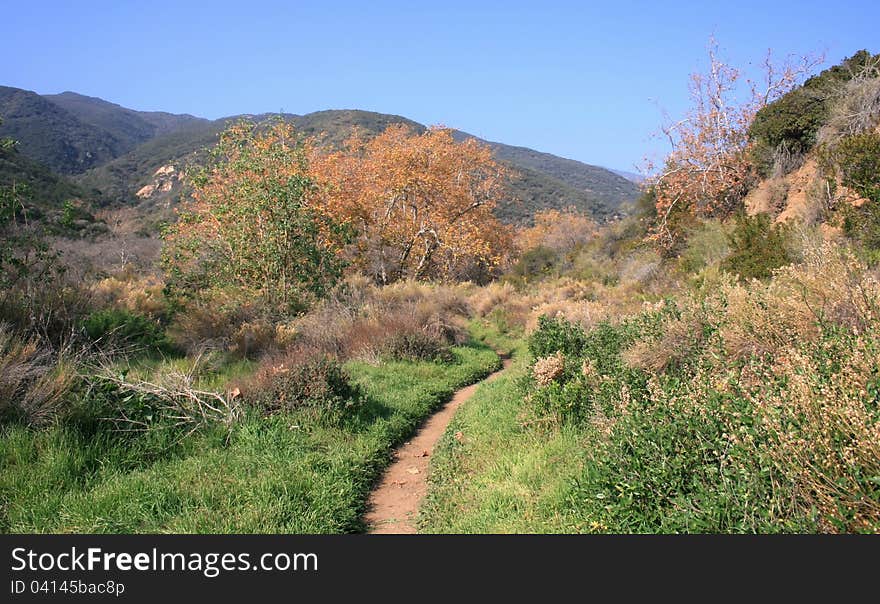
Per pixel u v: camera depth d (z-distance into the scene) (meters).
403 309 16.66
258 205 15.37
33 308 9.72
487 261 37.81
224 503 5.46
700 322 7.71
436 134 34.69
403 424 8.90
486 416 8.66
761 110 21.23
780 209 18.80
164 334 12.62
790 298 6.53
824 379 4.18
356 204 30.58
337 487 6.16
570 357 9.41
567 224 45.75
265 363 9.95
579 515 4.75
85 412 6.72
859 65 19.53
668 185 25.25
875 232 10.53
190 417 7.25
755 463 3.90
